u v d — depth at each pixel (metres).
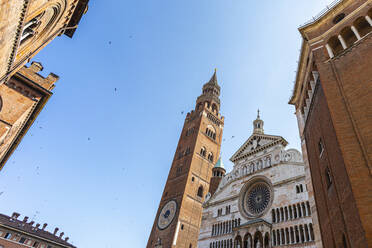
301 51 28.92
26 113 33.31
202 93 114.06
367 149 16.28
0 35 13.77
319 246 22.27
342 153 17.12
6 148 36.50
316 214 23.86
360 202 14.68
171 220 65.75
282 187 38.66
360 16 22.64
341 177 17.55
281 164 41.88
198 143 85.31
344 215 16.69
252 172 46.16
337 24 24.61
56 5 19.73
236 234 38.16
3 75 20.09
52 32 23.42
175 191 74.12
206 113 97.44
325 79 21.78
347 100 19.31
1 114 30.64
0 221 67.88
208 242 44.25
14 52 17.80
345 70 20.95
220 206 47.78
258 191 42.97
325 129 21.81
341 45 23.75
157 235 65.88
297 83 31.95
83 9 24.22
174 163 86.75
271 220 36.38
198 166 79.88
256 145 50.22
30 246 69.88
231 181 49.53
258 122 57.94
